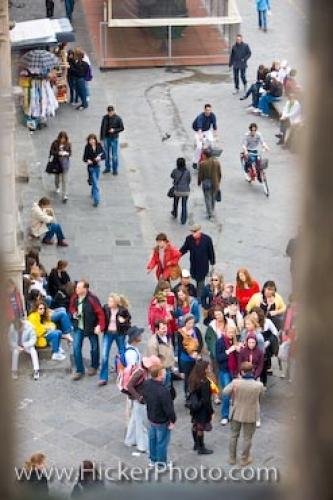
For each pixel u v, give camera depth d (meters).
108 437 45.47
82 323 48.72
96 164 69.31
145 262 63.34
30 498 8.46
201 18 93.25
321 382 6.64
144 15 92.75
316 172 6.66
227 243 66.31
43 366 50.16
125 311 48.62
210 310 48.88
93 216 69.12
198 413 43.06
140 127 83.88
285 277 62.38
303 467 6.74
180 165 67.25
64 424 46.53
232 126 83.75
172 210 70.00
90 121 83.81
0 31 45.91
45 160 76.56
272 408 47.12
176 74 93.00
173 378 48.97
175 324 48.31
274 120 84.19
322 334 6.61
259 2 99.44
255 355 45.59
